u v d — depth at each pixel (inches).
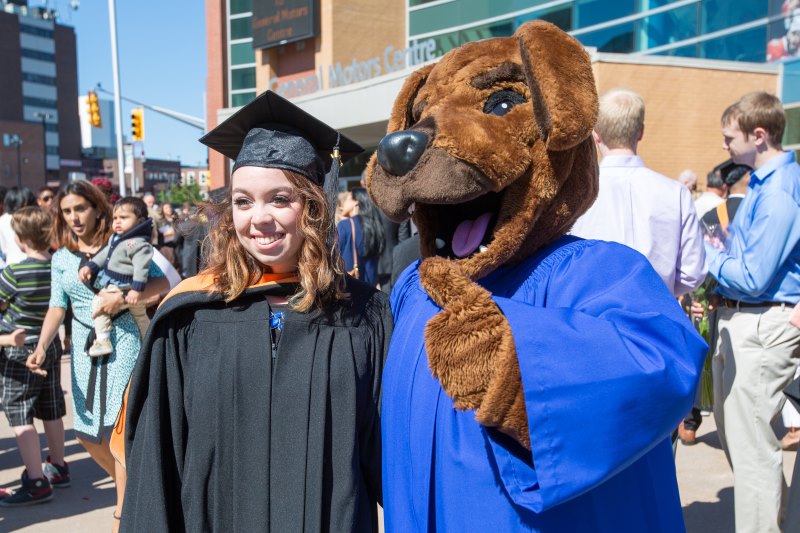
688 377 57.5
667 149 452.8
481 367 59.6
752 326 122.8
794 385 104.5
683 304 175.3
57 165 4195.4
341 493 75.4
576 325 58.3
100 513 173.3
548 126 63.0
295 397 76.0
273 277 81.1
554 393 56.6
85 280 142.3
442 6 705.0
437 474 66.6
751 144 124.6
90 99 1015.6
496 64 69.8
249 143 80.4
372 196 73.2
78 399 145.4
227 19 1022.4
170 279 155.1
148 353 79.1
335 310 80.7
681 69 449.7
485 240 70.1
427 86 74.7
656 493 67.4
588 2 577.0
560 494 56.9
